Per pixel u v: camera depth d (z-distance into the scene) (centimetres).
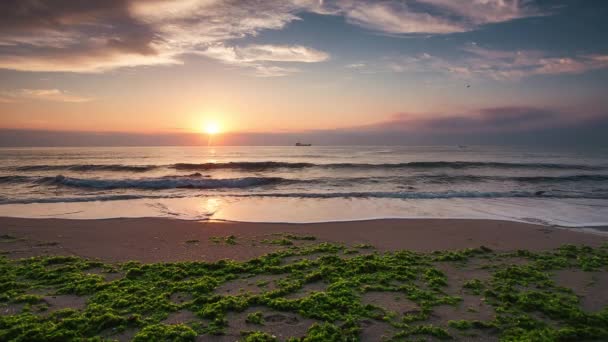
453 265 793
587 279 705
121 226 1165
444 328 499
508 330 491
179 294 614
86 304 569
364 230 1145
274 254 854
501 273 723
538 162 3959
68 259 801
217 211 1456
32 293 610
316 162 3916
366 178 2545
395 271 730
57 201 1655
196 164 3209
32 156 4734
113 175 2714
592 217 1370
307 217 1349
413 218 1334
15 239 990
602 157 4950
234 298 587
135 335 468
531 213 1443
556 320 527
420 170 3095
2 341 446
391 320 520
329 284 668
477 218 1340
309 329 490
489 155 5550
